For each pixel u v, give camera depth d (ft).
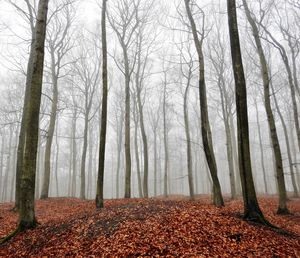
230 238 27.50
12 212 48.47
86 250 26.16
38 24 35.68
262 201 61.52
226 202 60.70
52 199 66.54
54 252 26.68
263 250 25.59
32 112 33.83
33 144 33.71
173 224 29.60
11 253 28.02
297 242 28.94
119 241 26.55
